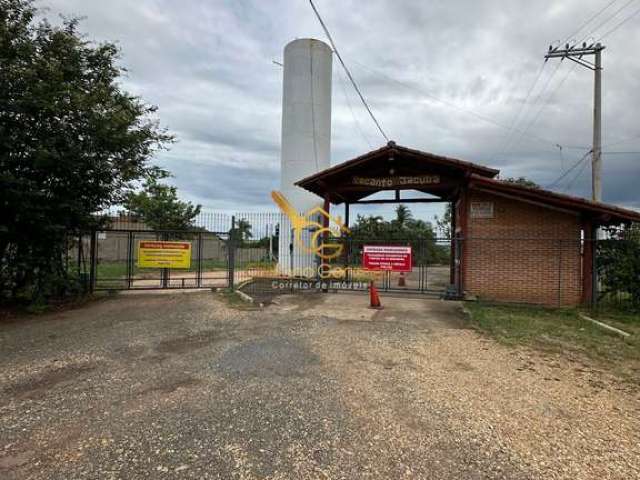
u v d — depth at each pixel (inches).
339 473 113.0
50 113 358.6
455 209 577.6
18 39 364.2
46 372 200.5
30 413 152.3
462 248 461.1
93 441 130.6
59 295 428.5
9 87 342.6
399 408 157.6
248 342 259.1
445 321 333.1
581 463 119.6
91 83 418.6
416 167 505.0
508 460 120.6
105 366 209.9
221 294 475.8
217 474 112.1
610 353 239.6
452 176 488.1
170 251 505.4
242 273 729.0
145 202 1087.0
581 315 364.5
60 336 276.5
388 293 495.8
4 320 332.8
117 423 143.5
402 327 307.4
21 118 350.0
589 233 425.4
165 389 176.7
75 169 375.9
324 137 688.4
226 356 228.1
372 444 129.3
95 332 287.7
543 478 111.7
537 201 437.7
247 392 173.0
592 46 695.1
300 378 191.3
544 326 314.2
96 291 485.4
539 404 163.5
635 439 135.0
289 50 682.2
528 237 441.4
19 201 343.9
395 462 118.8
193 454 122.6
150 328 300.2
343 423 144.0
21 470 114.1
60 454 122.7
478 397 169.9
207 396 168.6
